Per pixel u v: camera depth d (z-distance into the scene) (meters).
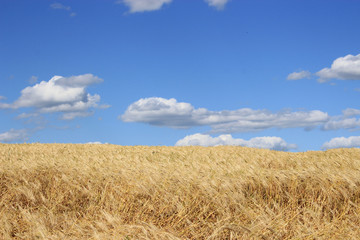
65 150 17.08
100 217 6.46
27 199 7.71
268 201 7.39
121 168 9.27
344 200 7.26
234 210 6.84
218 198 6.91
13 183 8.40
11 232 6.05
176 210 6.81
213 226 5.92
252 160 11.98
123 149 18.58
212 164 10.27
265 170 8.88
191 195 7.26
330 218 6.70
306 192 7.60
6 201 7.55
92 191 7.90
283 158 12.61
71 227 5.94
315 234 5.46
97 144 23.11
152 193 7.46
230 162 11.16
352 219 6.34
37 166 9.68
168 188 7.54
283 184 7.96
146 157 13.66
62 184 8.42
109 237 5.13
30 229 5.84
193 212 6.75
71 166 9.74
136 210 6.96
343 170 8.79
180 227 6.28
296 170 8.99
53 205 7.41
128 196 7.42
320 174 8.22
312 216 6.32
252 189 7.79
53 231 5.79
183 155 14.51
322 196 7.41
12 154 13.99
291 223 5.97
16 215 6.80
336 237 5.52
